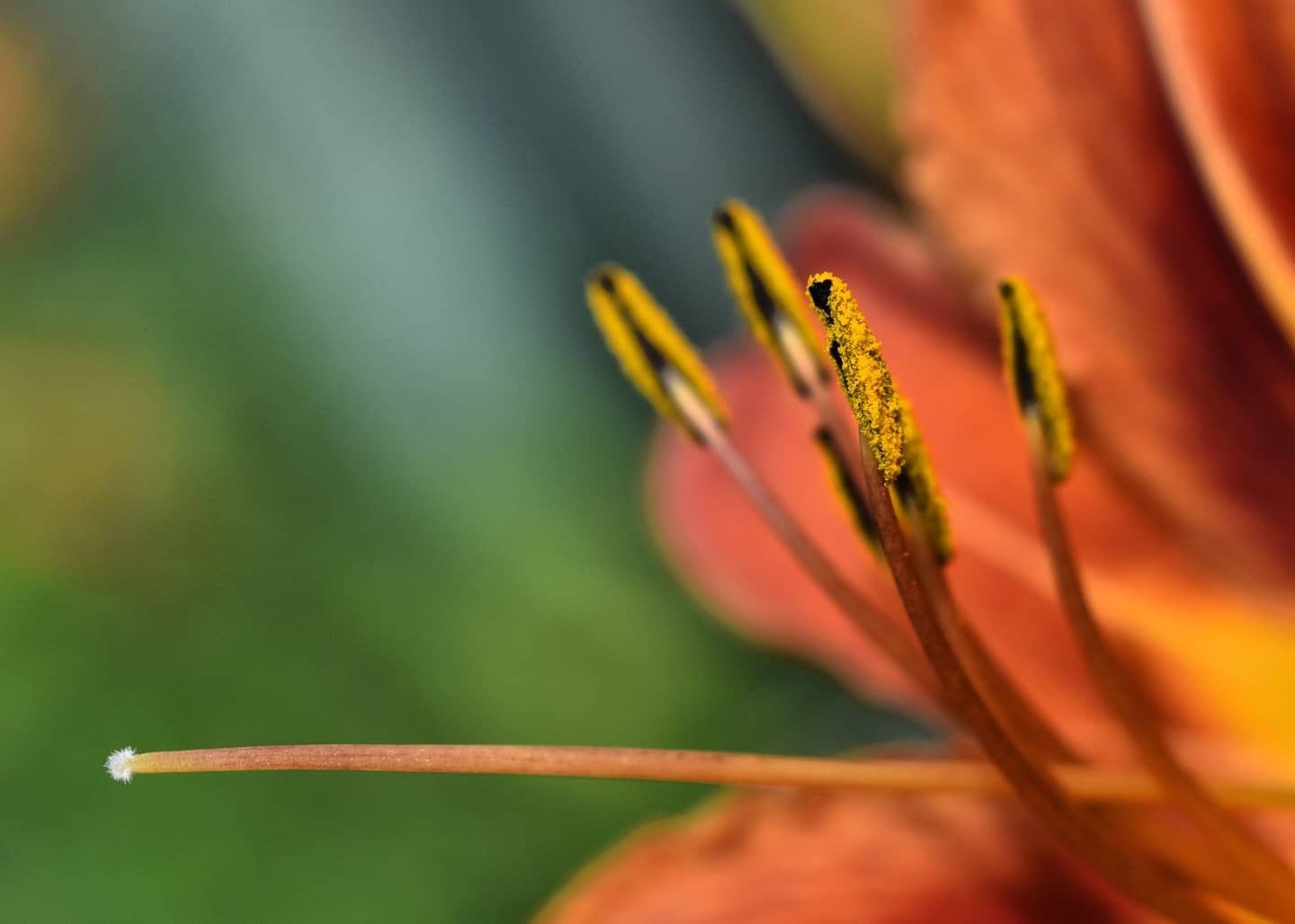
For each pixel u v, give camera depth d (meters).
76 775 0.21
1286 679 0.17
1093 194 0.16
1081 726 0.17
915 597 0.15
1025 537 0.17
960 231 0.16
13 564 0.22
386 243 0.22
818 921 0.17
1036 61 0.16
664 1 0.17
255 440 0.24
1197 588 0.17
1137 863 0.16
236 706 0.21
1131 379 0.17
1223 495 0.17
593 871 0.17
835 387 0.18
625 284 0.16
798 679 0.20
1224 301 0.16
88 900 0.20
